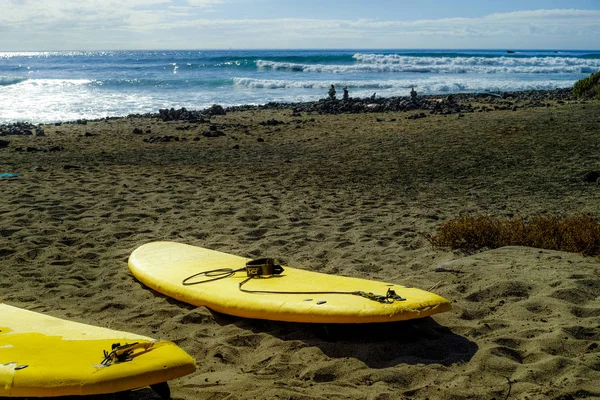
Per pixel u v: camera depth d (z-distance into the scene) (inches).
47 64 2869.1
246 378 132.8
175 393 126.6
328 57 2156.7
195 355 149.5
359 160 466.3
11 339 132.8
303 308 156.3
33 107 964.0
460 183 379.9
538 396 119.8
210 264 211.9
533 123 609.3
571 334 150.6
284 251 244.7
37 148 535.5
